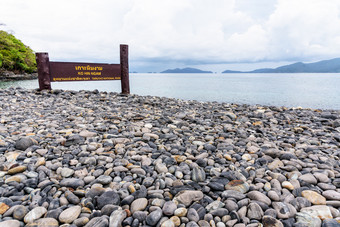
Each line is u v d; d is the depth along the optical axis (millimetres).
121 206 2193
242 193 2383
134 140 3869
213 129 4844
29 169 2723
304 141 4223
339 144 4176
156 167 2910
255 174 2846
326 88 28328
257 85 35562
